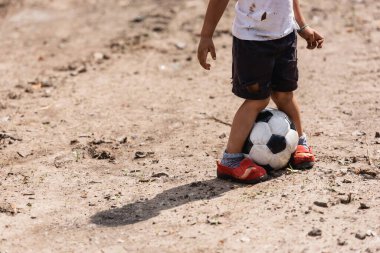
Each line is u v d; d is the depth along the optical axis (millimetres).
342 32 15320
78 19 17766
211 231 7336
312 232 7105
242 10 8180
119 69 13961
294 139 8625
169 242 7188
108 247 7188
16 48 15820
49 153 10008
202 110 11625
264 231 7254
